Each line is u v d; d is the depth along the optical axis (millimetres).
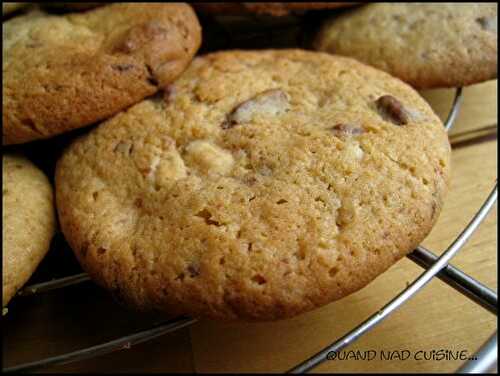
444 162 137
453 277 128
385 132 139
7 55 155
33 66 151
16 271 132
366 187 129
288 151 136
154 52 153
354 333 120
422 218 129
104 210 137
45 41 157
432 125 143
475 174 167
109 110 151
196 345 133
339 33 179
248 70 159
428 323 134
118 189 139
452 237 152
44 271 146
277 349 131
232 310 122
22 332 137
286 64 161
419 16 175
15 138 149
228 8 181
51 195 147
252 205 129
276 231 125
